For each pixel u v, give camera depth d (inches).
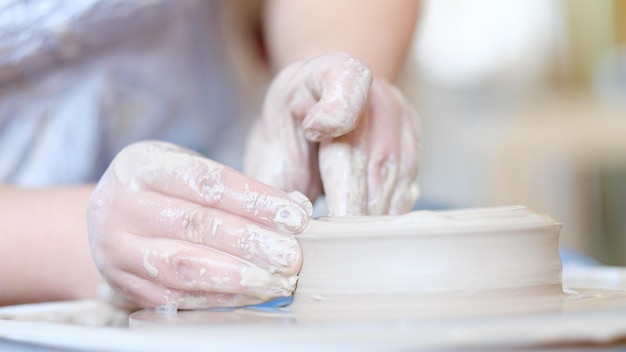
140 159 24.0
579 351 14.4
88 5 39.4
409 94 93.3
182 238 22.7
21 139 43.9
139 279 23.8
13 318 26.5
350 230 20.5
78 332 16.4
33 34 39.3
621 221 104.7
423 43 102.7
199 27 50.3
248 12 51.9
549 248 21.2
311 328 16.0
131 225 23.6
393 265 20.1
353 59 23.8
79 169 45.6
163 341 14.9
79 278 32.4
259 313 20.9
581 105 109.6
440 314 17.6
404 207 27.3
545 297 20.2
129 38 44.4
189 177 22.8
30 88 42.8
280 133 27.8
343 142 25.3
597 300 19.6
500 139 105.3
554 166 105.4
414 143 27.7
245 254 21.5
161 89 47.8
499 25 109.5
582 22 120.3
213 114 53.4
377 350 13.8
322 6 39.6
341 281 20.5
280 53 43.0
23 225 32.9
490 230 20.0
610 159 105.3
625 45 123.5
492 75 109.3
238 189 22.1
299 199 22.1
